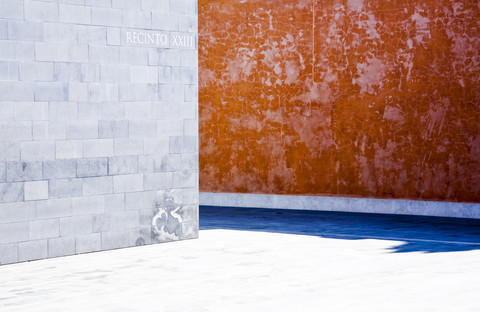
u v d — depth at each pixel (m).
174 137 14.23
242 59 21.66
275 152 21.22
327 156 20.38
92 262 12.17
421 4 18.78
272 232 15.90
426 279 10.53
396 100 19.23
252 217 18.95
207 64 22.25
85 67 12.92
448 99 18.48
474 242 14.22
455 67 18.38
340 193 20.20
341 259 12.31
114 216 13.38
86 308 9.02
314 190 20.62
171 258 12.52
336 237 15.05
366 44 19.62
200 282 10.51
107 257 12.64
